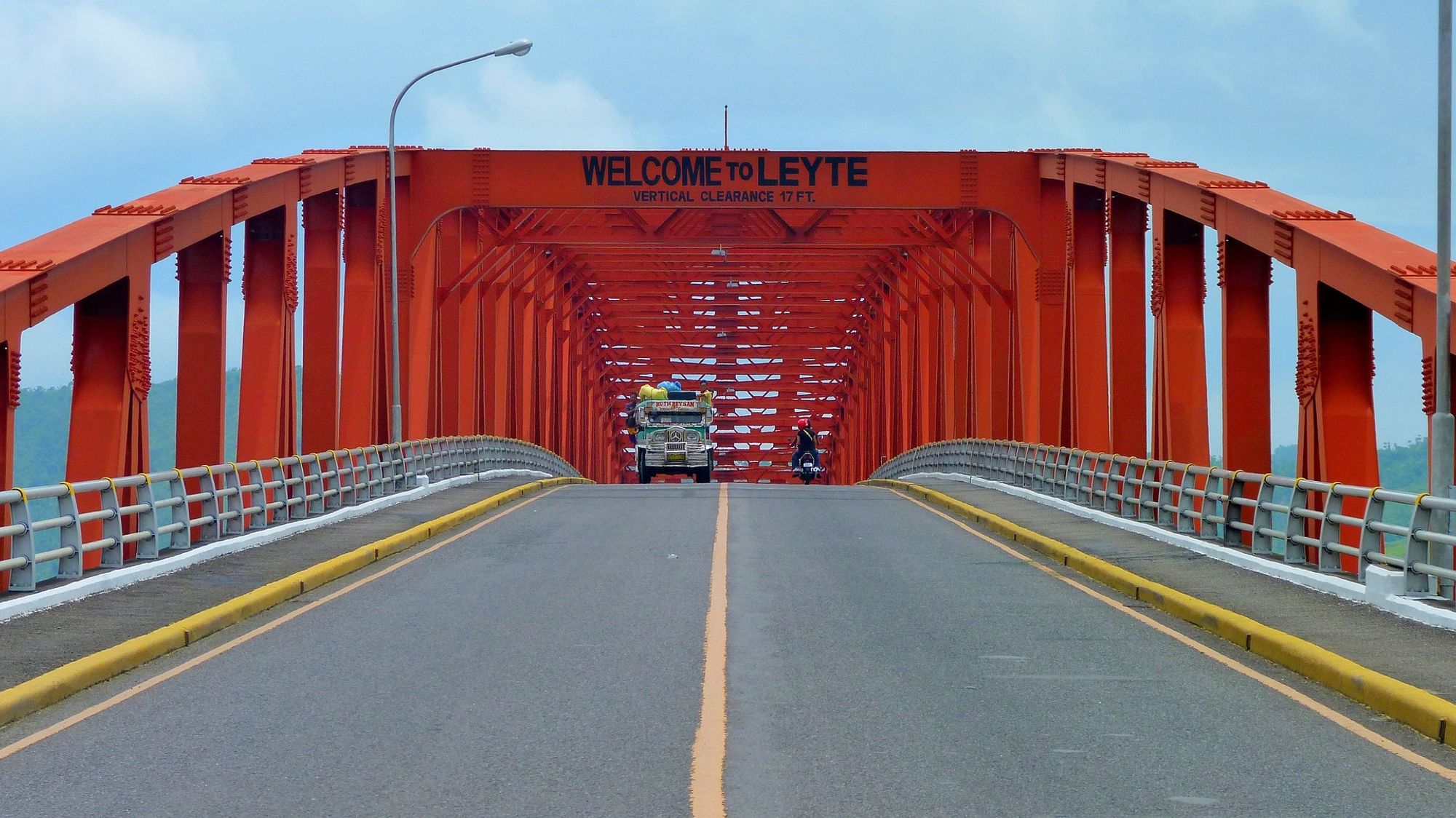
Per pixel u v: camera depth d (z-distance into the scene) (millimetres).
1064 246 42594
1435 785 8102
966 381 50812
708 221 49375
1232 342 26625
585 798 7801
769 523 25938
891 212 49094
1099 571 17766
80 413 22797
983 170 42906
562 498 33875
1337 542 16266
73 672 10797
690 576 17969
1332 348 22281
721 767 8484
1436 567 13609
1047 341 42188
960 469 42875
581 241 49219
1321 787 8047
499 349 53062
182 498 18516
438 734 9352
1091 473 26703
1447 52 16094
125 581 16016
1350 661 11133
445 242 46656
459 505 28750
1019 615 14812
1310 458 22438
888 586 17156
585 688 10898
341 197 35719
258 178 29094
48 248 21297
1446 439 16125
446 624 14180
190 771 8438
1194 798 7832
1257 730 9508
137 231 23094
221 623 13836
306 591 16656
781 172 43188
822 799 7785
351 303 38531
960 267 47750
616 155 43312
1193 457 30016
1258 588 15891
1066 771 8391
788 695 10633
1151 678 11352
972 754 8820
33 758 8758
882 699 10508
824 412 93312
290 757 8766
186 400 26734
